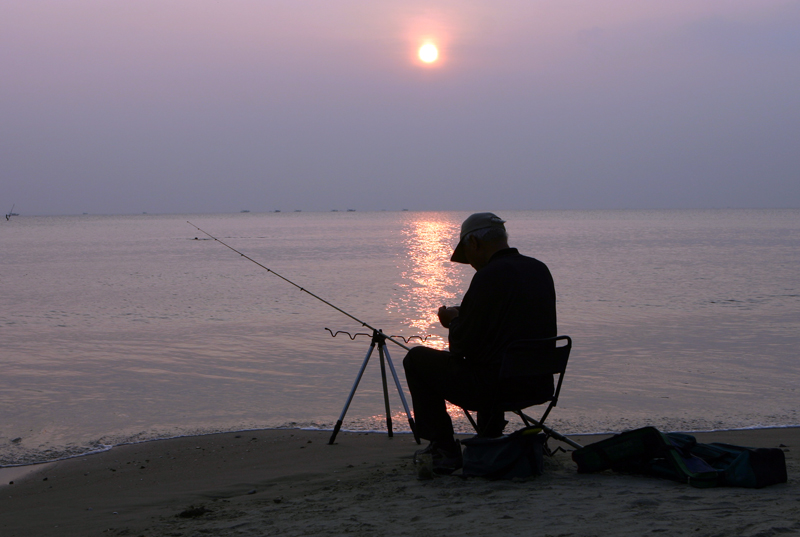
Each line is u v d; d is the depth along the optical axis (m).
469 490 3.59
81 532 3.60
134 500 4.32
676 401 7.70
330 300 19.12
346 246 56.66
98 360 10.71
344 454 5.41
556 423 6.71
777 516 2.71
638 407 7.42
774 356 10.45
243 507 3.79
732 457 3.65
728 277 25.38
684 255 39.56
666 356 10.52
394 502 3.49
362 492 3.82
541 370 3.61
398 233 91.62
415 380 4.05
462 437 6.01
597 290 21.02
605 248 48.44
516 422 6.73
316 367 10.07
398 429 6.57
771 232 79.69
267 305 18.03
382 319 15.19
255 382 9.09
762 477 3.35
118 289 22.62
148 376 9.52
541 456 3.89
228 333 13.39
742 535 2.49
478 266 4.01
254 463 5.31
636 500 3.13
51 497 4.66
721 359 10.25
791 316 14.99
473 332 3.71
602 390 8.28
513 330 3.66
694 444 3.83
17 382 9.14
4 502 4.62
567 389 8.35
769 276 25.72
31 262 36.97
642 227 105.94
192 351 11.44
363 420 7.04
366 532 2.98
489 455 3.82
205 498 4.25
